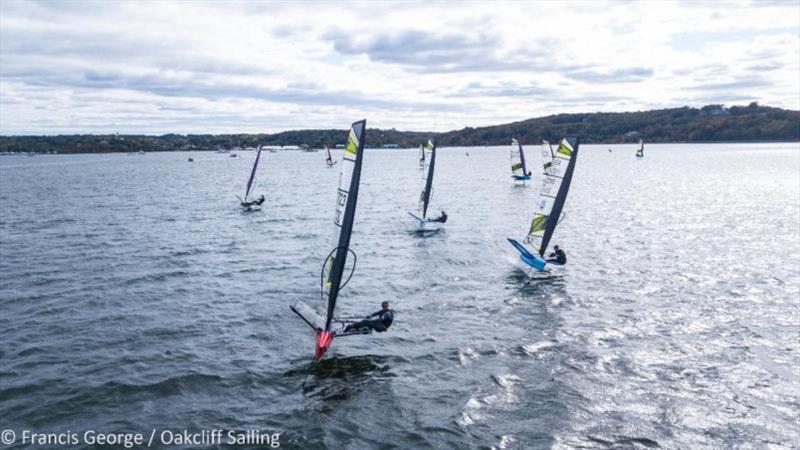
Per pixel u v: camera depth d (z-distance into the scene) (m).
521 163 93.69
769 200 65.81
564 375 17.64
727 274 29.86
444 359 18.86
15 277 29.23
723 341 20.34
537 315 23.42
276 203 67.12
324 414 15.20
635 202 65.25
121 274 30.00
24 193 81.19
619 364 18.44
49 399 15.85
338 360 18.72
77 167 179.00
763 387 16.78
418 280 29.19
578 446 13.79
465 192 80.38
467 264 32.88
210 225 48.19
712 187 84.56
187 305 24.55
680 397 16.20
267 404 15.74
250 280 29.02
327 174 135.25
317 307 24.39
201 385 16.81
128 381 16.95
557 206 30.23
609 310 24.02
